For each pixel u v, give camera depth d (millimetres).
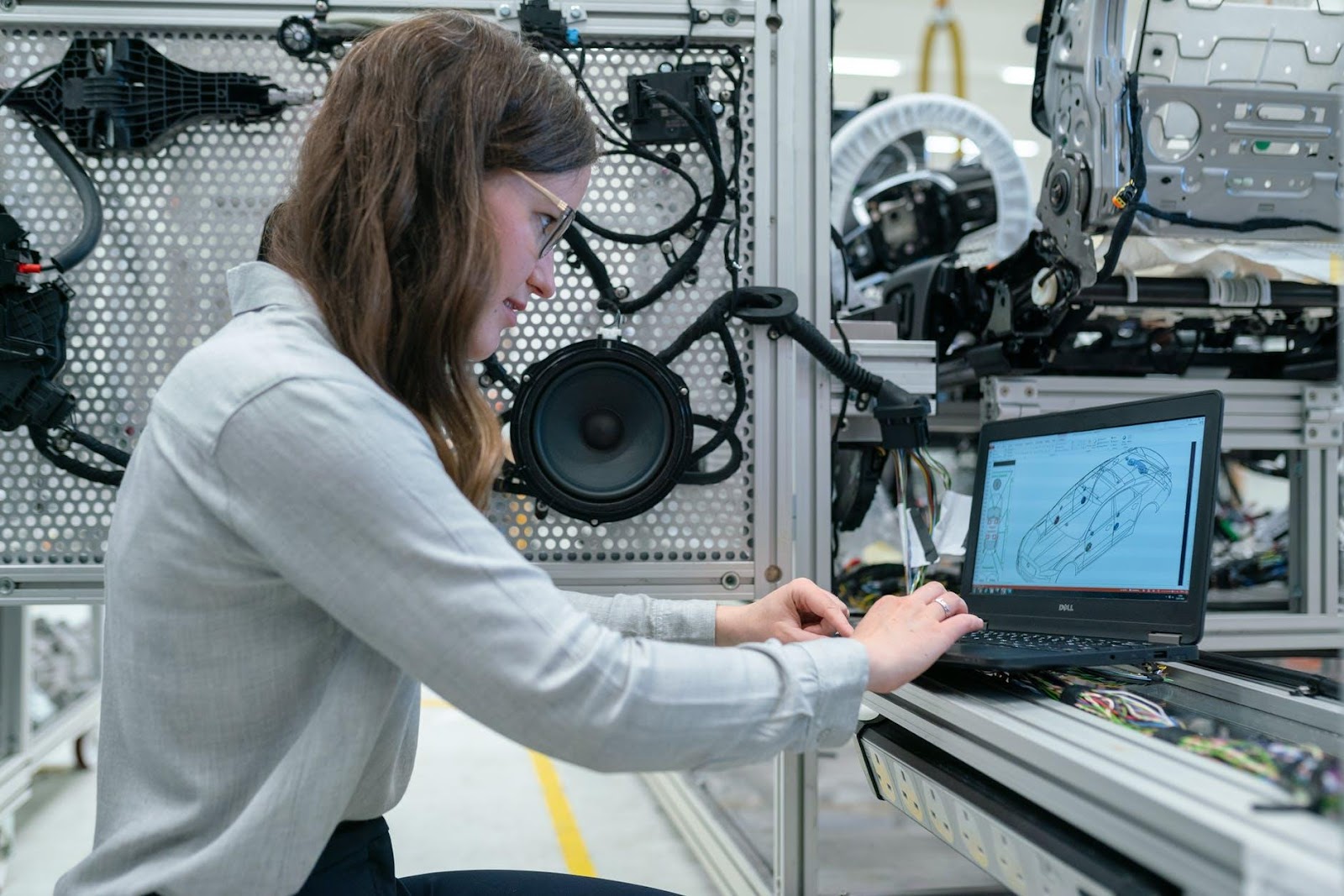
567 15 1426
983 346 1780
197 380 716
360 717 753
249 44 1416
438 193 760
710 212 1422
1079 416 1196
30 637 2314
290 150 1403
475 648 667
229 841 715
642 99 1421
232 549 707
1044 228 1556
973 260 2236
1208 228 1478
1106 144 1410
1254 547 1998
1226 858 543
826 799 2580
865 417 1527
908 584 1406
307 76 1420
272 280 795
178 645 738
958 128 2199
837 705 779
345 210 771
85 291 1396
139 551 739
